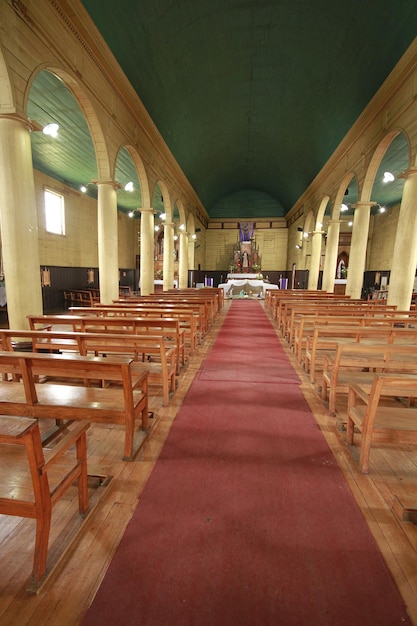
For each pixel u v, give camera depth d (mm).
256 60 9961
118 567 1721
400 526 2025
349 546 1875
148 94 9039
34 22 4891
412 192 7305
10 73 4469
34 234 5055
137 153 9594
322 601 1570
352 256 10617
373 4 6539
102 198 7898
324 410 3625
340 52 8211
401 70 7195
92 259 16609
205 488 2342
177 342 4617
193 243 19797
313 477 2484
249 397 3957
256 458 2715
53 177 13359
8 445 2027
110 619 1479
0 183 4707
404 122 7426
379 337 5500
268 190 23500
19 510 1594
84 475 2004
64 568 1707
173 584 1637
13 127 4633
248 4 7605
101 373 2785
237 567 1730
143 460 2668
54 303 13625
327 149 12773
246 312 11992
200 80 10008
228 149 16672
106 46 6719
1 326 9500
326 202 14570
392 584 1658
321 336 5637
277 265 24531
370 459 2721
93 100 6812
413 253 7547
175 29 7648
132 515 2082
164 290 14156
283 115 12789
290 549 1848
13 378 4156
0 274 10125
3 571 1683
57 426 2873
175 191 14758
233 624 1469
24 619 1475
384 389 2637
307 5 7492
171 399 3883
